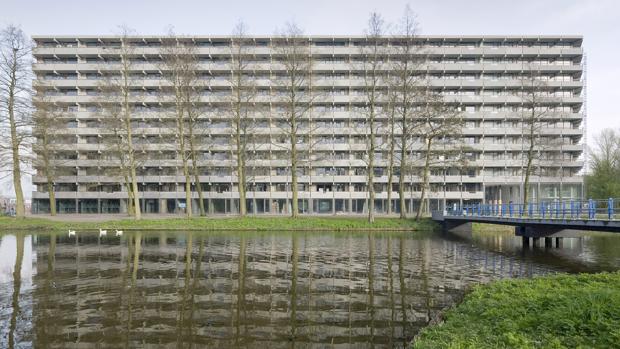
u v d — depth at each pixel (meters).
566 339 7.38
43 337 9.41
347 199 69.19
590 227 21.64
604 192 59.31
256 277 16.11
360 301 12.70
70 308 11.66
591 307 8.37
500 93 69.69
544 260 21.42
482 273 17.48
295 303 12.40
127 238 30.16
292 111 41.62
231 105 50.31
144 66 67.00
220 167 67.06
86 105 69.62
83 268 17.75
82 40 71.56
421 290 14.21
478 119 68.75
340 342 9.30
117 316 10.97
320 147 66.75
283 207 69.06
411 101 46.41
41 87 47.31
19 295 13.06
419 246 26.55
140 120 65.62
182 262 19.48
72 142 66.94
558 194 67.56
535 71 64.25
